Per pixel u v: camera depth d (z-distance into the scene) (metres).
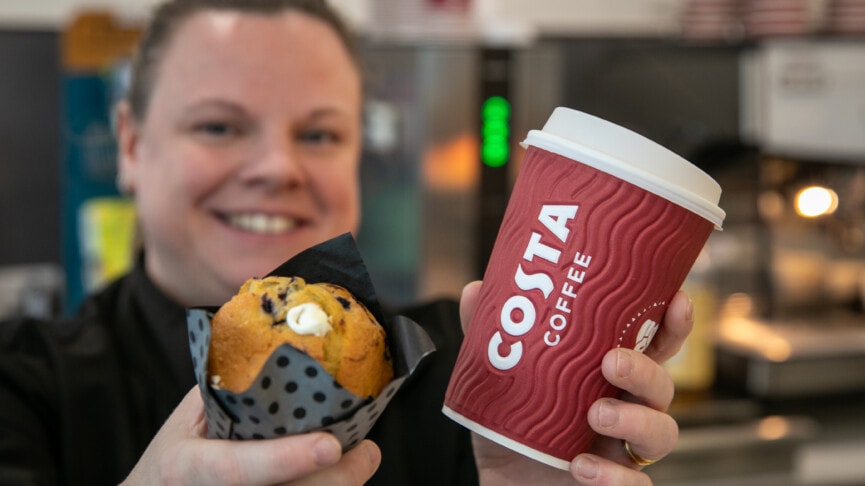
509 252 0.41
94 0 1.46
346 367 0.36
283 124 0.66
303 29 0.67
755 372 1.25
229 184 0.66
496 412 0.41
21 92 1.44
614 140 0.39
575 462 0.42
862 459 1.19
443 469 0.62
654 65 1.46
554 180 0.40
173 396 0.64
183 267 0.68
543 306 0.40
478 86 1.20
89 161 1.16
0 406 0.59
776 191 1.36
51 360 0.63
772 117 1.33
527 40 1.22
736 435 1.16
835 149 1.35
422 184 1.18
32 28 1.44
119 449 0.62
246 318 0.36
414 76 1.17
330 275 0.40
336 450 0.35
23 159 1.45
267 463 0.34
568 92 1.63
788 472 1.17
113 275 1.14
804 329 1.34
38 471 0.58
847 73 1.33
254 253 0.67
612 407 0.40
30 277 1.43
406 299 1.20
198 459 0.36
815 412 1.27
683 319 0.42
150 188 0.68
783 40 1.34
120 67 1.11
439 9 1.21
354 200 0.71
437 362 0.65
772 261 1.37
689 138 1.40
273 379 0.35
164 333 0.65
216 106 0.65
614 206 0.39
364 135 1.18
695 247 0.41
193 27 0.66
